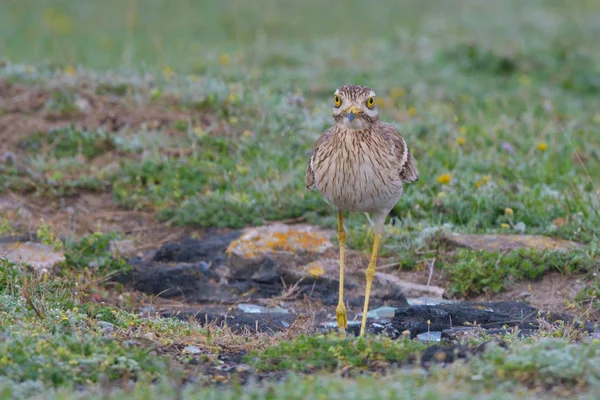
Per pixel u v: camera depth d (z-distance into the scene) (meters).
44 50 23.39
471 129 16.64
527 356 7.77
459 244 12.41
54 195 13.82
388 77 20.91
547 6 30.23
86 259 11.79
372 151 9.69
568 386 7.46
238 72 19.05
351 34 26.70
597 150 16.05
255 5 30.00
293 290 11.81
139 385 7.54
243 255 12.14
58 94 16.39
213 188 14.13
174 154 14.93
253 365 8.44
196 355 8.94
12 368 7.70
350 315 11.09
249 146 15.18
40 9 28.59
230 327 10.21
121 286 11.52
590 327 10.24
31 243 11.98
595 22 26.48
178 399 7.34
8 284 10.29
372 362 8.34
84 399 7.10
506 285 11.69
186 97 16.44
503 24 26.16
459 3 31.00
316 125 15.99
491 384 7.51
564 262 11.76
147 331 9.59
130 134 15.30
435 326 10.38
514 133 16.55
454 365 7.81
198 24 27.66
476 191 13.80
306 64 22.11
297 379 7.48
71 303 10.10
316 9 30.33
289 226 13.05
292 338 9.70
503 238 12.52
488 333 9.73
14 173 14.10
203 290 11.81
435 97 19.23
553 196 13.66
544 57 22.02
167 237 12.99
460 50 22.48
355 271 12.14
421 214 13.38
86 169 14.45
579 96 20.44
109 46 24.14
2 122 15.45
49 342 8.28
